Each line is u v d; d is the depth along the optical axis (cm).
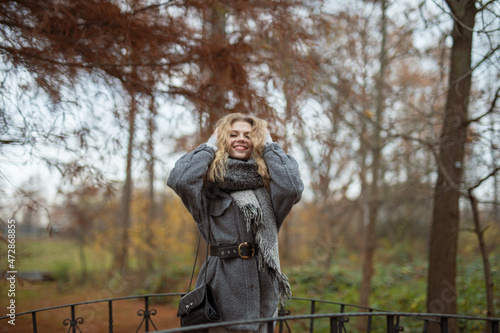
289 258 1406
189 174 198
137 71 333
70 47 288
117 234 1189
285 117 356
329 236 955
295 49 343
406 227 1113
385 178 698
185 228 1126
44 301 862
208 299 199
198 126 380
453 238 414
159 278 963
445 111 411
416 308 564
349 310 655
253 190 211
